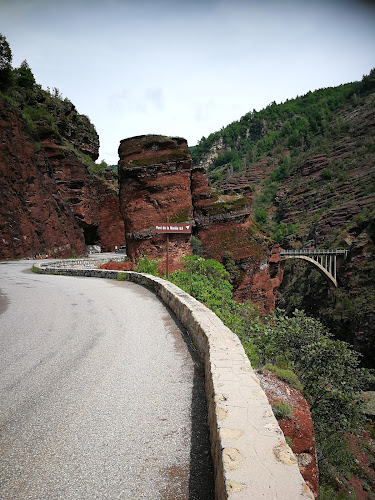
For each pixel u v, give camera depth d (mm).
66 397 4406
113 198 60406
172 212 32938
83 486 2840
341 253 73125
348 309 61750
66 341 6812
